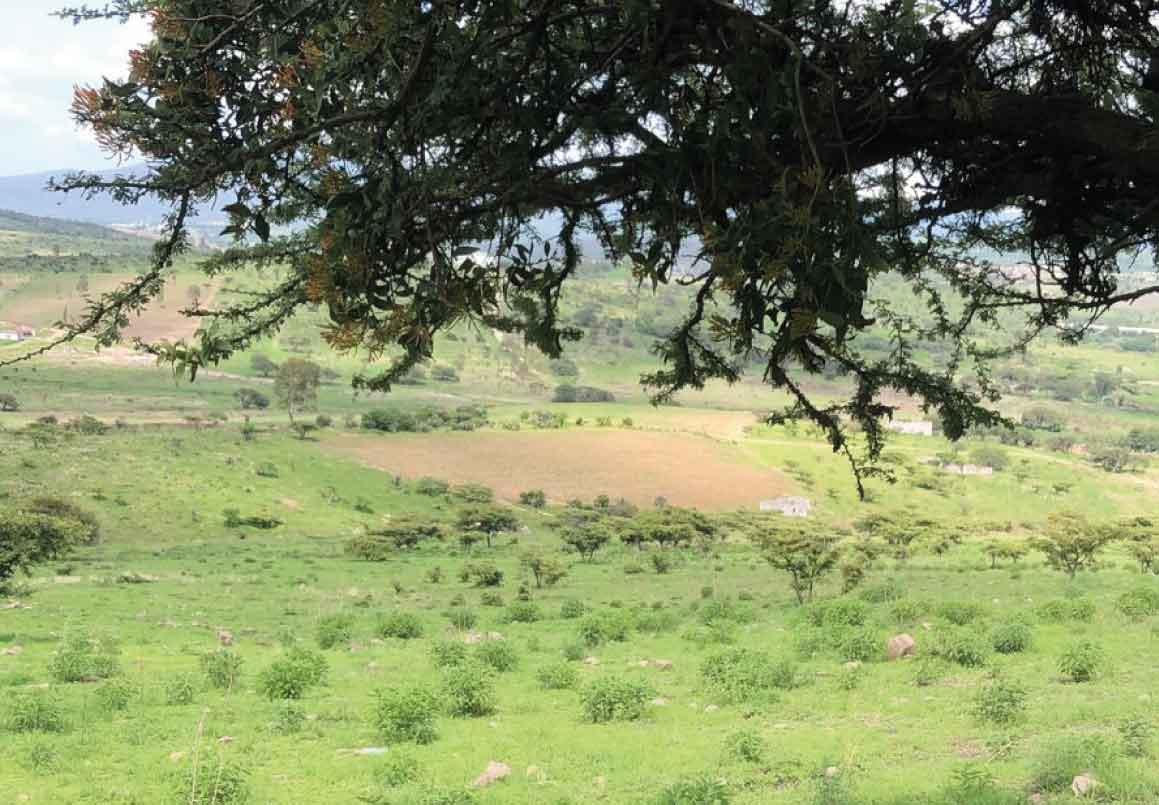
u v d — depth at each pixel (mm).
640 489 130000
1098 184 2059
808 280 1502
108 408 172500
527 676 23203
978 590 41844
